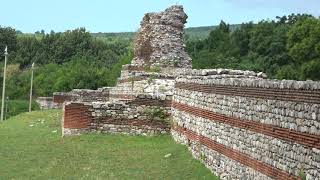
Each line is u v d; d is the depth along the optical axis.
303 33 57.16
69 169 22.08
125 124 29.58
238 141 18.16
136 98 29.56
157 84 35.16
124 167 22.19
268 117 15.84
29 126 36.03
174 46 39.91
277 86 15.27
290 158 14.38
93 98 47.53
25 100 76.56
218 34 75.00
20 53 102.94
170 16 39.97
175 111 27.45
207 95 21.69
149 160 23.27
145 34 40.12
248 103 17.41
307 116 13.54
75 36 104.06
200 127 22.44
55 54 101.75
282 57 61.38
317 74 53.50
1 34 104.25
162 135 28.95
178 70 35.44
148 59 39.94
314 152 13.14
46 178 20.64
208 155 21.09
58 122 37.28
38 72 86.44
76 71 72.94
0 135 31.72
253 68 60.50
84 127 29.80
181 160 22.59
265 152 15.96
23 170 22.12
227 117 19.27
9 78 86.44
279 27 66.88
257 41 65.12
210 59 63.28
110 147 26.70
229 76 21.83
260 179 16.25
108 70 73.00
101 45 106.00
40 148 26.91
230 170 18.72
